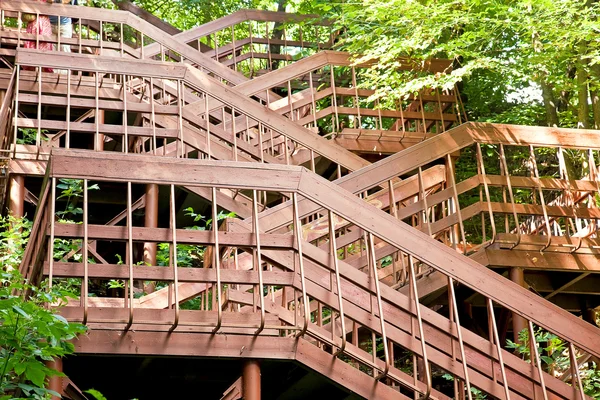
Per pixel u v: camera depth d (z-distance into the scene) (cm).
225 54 1297
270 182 529
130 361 564
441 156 736
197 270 531
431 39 1023
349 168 811
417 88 1004
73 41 990
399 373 559
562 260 763
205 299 597
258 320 530
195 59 1029
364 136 1014
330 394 611
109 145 948
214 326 512
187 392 628
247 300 578
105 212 959
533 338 545
